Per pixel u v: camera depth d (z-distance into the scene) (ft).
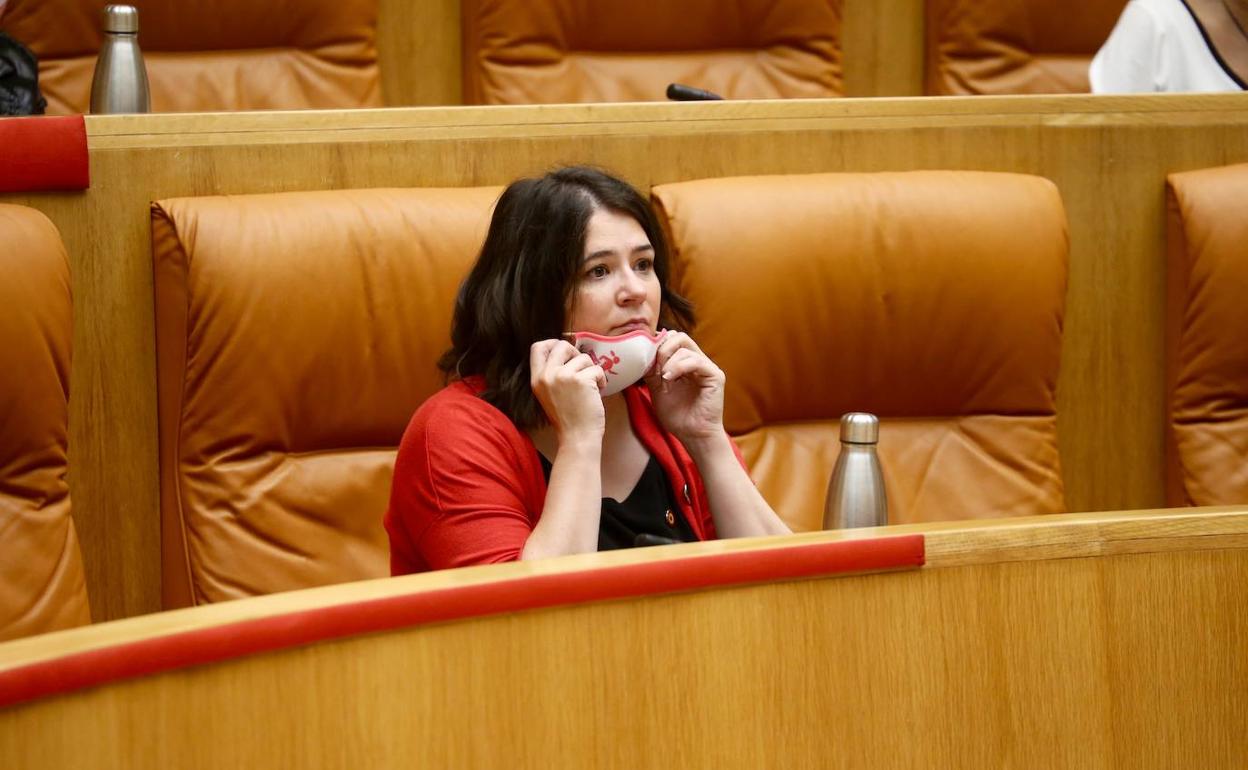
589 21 19.24
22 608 11.40
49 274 11.80
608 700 6.97
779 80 19.70
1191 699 8.11
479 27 18.95
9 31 17.38
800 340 14.01
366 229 13.03
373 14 18.63
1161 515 8.12
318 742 6.37
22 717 5.74
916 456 14.43
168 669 6.02
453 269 13.16
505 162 14.15
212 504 12.57
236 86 18.07
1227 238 15.17
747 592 7.29
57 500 11.87
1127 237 15.78
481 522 9.64
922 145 15.23
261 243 12.71
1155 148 15.72
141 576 13.26
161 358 12.85
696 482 10.62
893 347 14.23
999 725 7.76
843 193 14.21
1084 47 20.74
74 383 12.99
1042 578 7.86
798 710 7.36
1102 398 15.85
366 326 12.92
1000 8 20.30
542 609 6.84
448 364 10.60
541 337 10.19
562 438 9.68
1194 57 17.56
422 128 13.92
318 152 13.65
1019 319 14.38
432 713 6.61
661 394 10.55
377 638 6.51
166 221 12.76
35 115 14.64
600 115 14.35
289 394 12.75
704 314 13.73
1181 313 15.53
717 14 19.56
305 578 12.62
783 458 14.11
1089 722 7.92
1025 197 14.57
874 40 20.68
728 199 13.94
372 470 13.08
